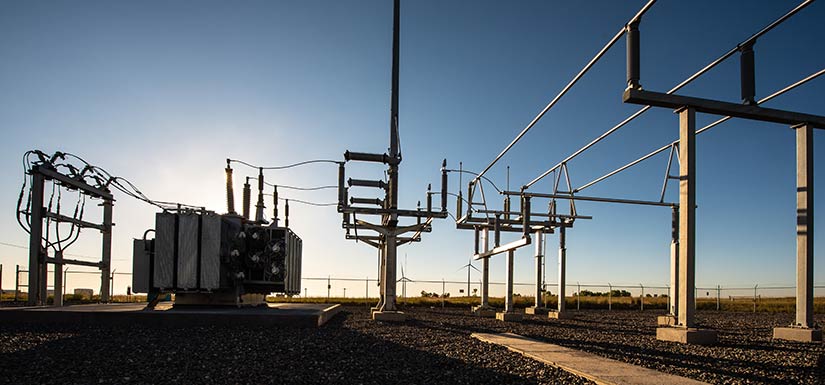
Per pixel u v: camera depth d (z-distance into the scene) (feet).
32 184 52.19
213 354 30.76
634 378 23.86
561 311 80.43
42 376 24.22
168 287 51.39
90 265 60.13
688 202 40.73
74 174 56.34
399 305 100.89
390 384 23.41
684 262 41.14
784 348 38.14
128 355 30.07
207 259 52.19
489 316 79.51
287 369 26.50
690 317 40.96
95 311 45.37
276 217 67.67
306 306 67.67
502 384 23.66
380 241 78.33
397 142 62.95
